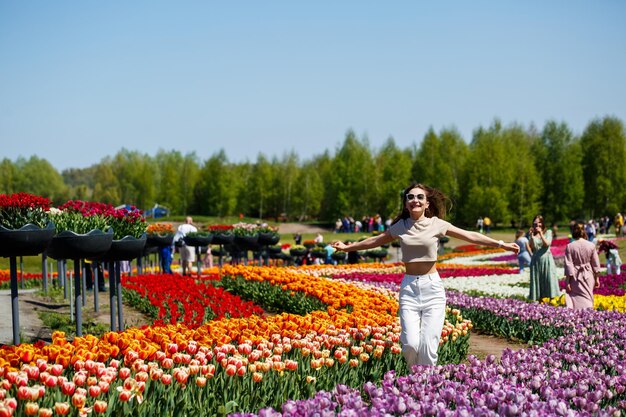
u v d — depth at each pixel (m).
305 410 4.71
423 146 82.12
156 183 124.12
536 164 79.44
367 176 82.88
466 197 73.94
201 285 15.15
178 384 5.87
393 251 45.47
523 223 75.69
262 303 14.83
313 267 24.38
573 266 12.34
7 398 5.15
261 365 6.36
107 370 5.73
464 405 5.28
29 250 8.48
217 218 80.31
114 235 10.75
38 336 10.30
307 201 93.81
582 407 5.54
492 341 11.54
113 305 10.75
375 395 5.43
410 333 6.89
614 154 73.94
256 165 97.69
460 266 29.66
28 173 121.50
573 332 10.20
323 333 8.05
